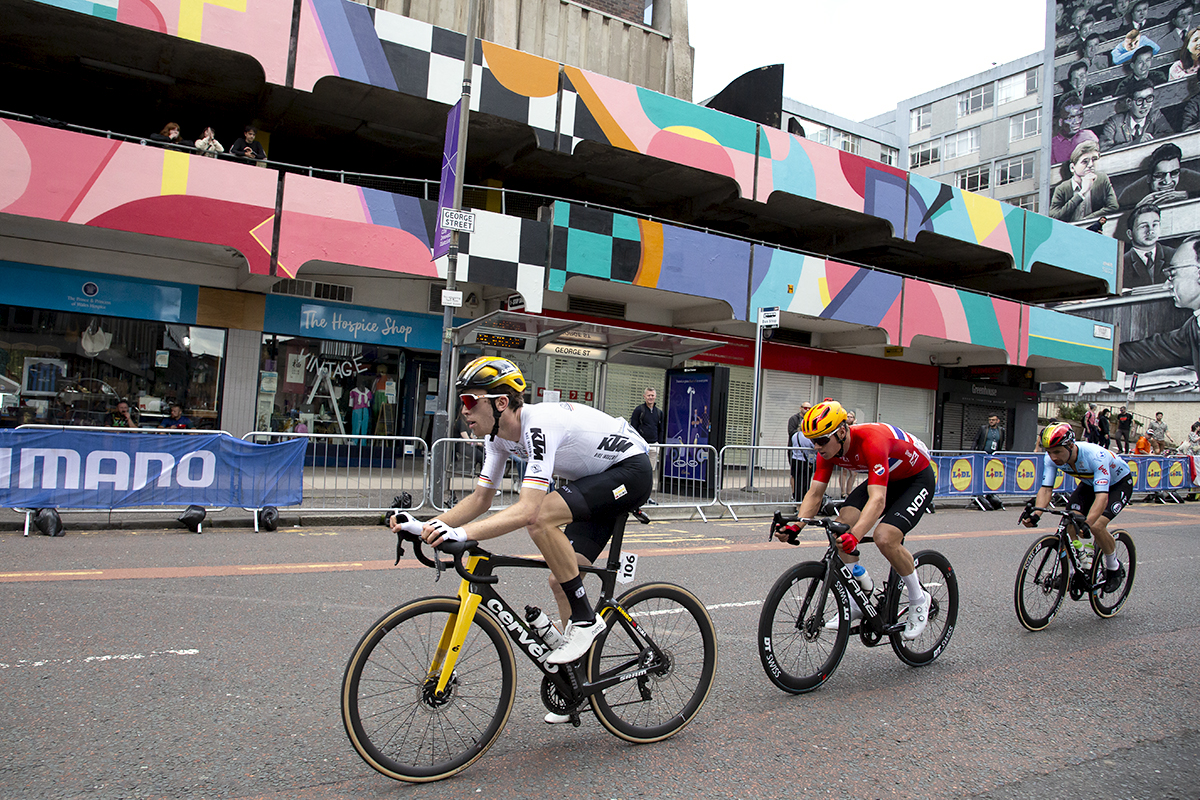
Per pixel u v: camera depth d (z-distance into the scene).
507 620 3.06
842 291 16.89
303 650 4.29
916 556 4.57
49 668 3.84
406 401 14.97
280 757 3.02
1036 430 24.73
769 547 8.49
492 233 13.09
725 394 13.29
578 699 3.13
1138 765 3.34
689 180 16.42
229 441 8.45
